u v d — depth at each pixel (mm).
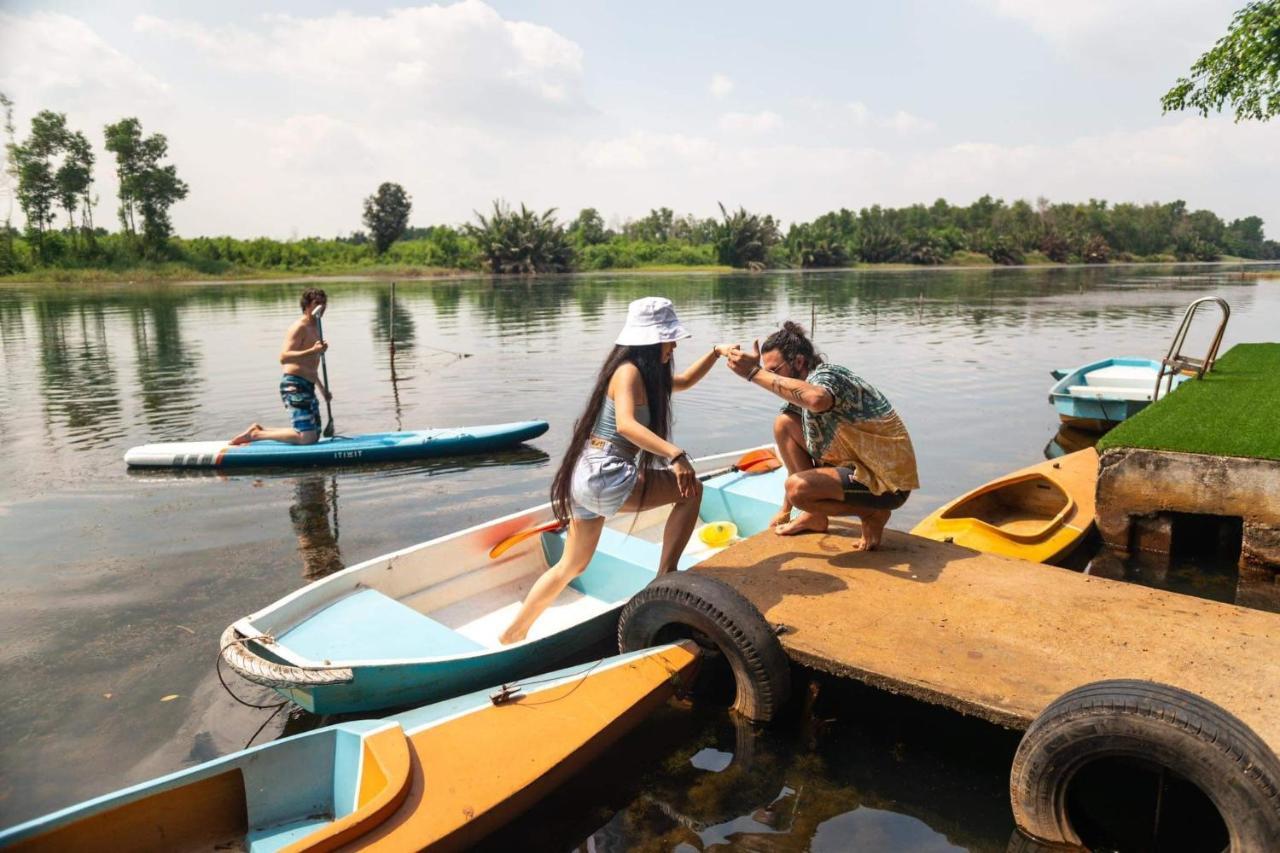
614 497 4125
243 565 6176
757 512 6426
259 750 3086
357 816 2752
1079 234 109688
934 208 118625
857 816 3367
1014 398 12547
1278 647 3578
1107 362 13047
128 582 5836
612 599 5371
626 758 3775
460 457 9531
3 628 5109
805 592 4285
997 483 6855
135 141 56656
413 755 3186
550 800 3484
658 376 4109
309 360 9227
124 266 54562
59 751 3883
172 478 8562
